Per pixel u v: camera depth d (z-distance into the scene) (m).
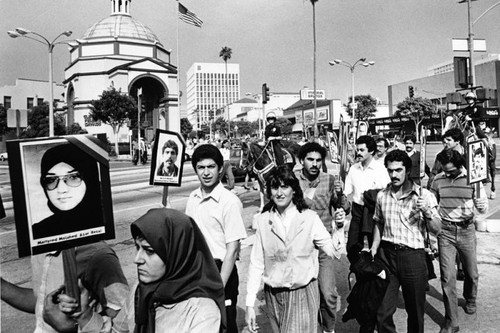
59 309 1.96
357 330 4.27
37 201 1.78
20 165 1.75
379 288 3.63
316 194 4.32
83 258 2.09
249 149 9.79
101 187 1.91
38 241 1.78
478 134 10.54
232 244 3.27
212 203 3.36
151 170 3.97
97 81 68.31
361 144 4.91
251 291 3.25
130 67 66.94
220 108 162.50
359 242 4.27
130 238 8.05
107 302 2.08
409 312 3.69
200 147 3.42
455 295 4.10
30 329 4.32
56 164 1.81
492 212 8.93
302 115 93.75
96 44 70.06
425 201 3.58
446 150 4.34
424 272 3.63
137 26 76.38
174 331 1.75
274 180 3.17
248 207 11.26
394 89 90.69
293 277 3.11
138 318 1.83
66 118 74.44
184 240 1.82
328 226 4.31
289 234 3.14
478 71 66.12
